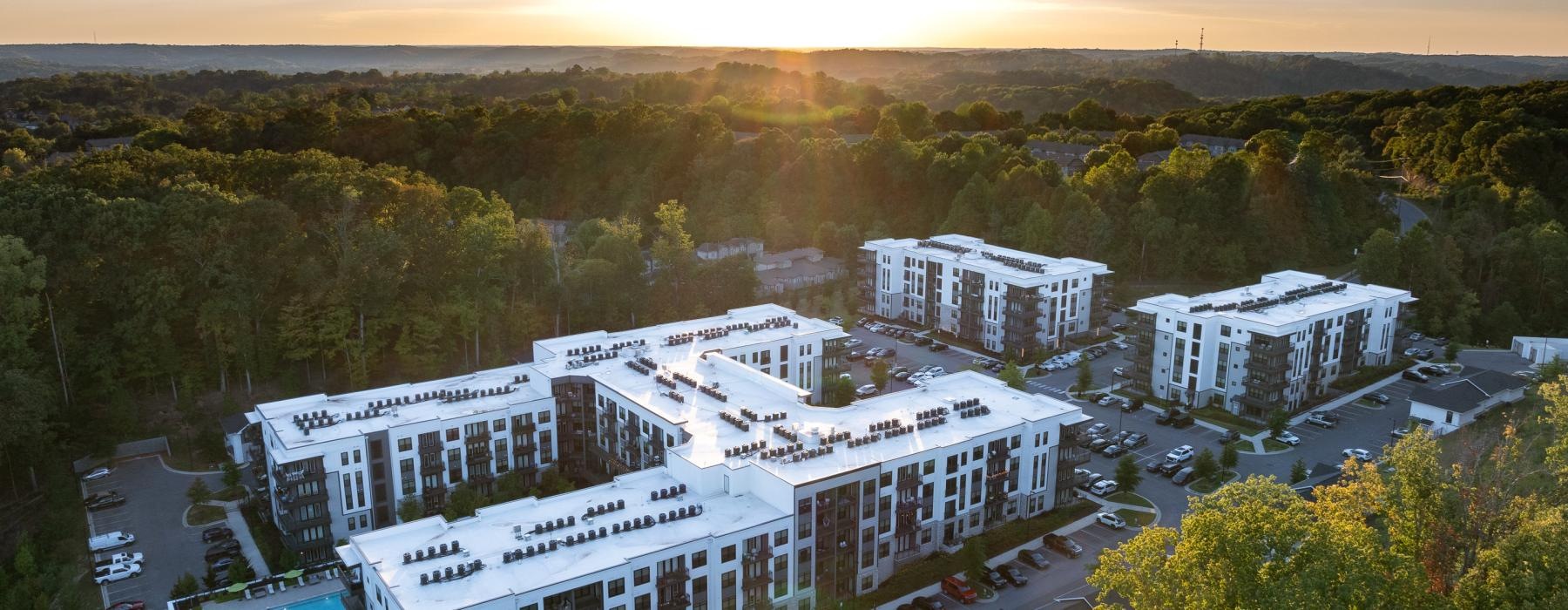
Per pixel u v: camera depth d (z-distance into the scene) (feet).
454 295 637.30
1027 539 440.04
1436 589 297.33
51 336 551.59
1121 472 476.54
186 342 615.16
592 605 333.42
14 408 461.78
